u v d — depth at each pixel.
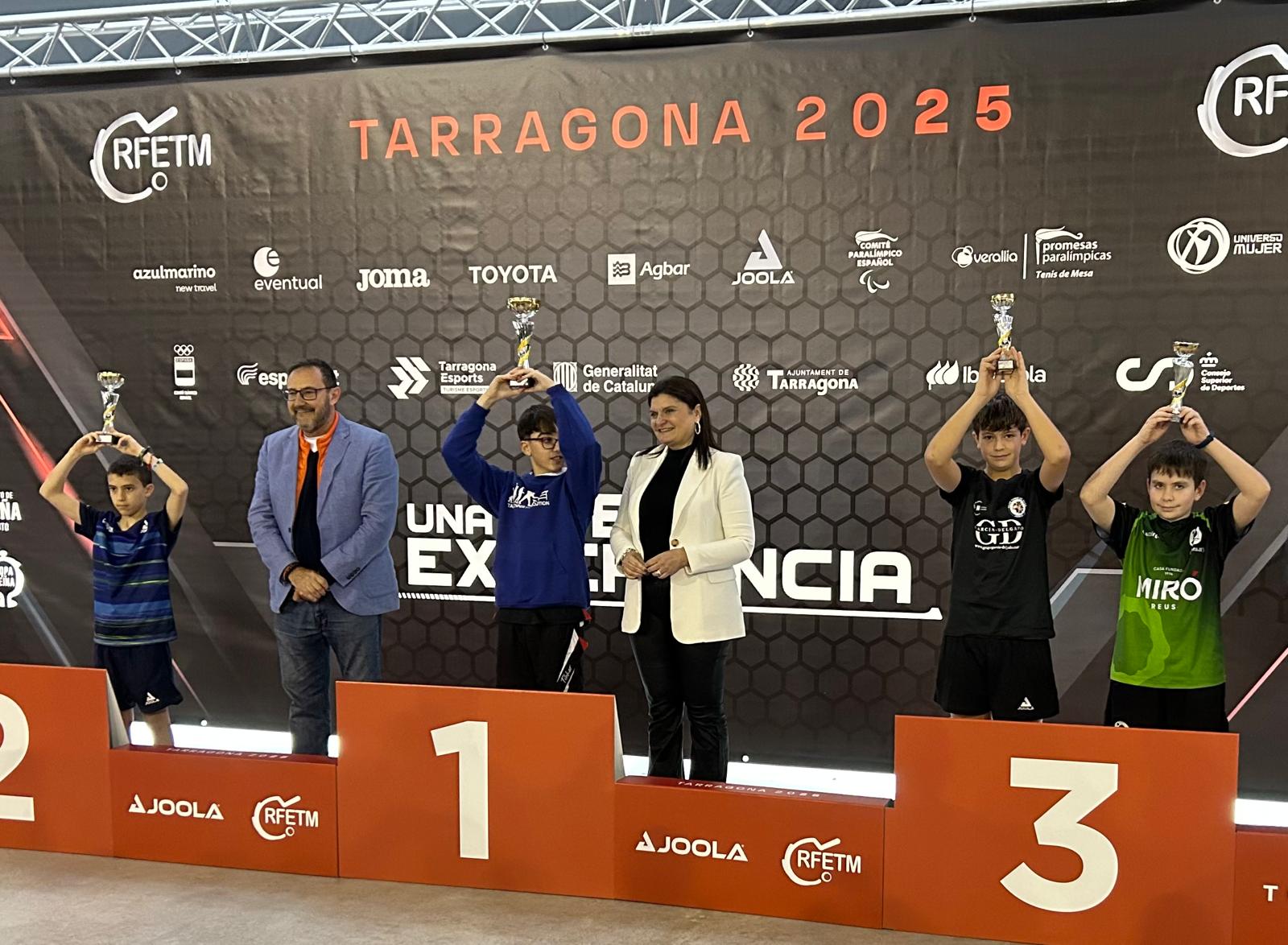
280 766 2.90
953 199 3.88
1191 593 3.15
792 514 4.09
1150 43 3.71
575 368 4.20
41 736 3.05
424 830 2.83
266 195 4.36
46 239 4.51
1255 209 3.68
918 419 3.97
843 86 3.93
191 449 4.48
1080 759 2.43
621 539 3.54
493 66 4.17
